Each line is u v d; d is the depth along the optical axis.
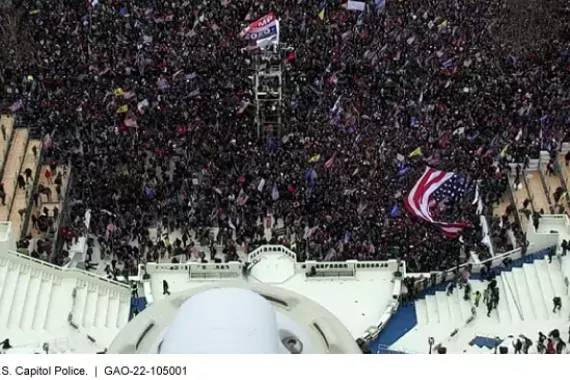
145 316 26.17
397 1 115.31
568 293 73.75
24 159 90.19
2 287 71.50
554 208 83.81
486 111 96.56
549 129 93.12
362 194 85.19
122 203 86.50
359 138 92.19
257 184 86.62
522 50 108.19
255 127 94.88
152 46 107.50
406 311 76.25
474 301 75.12
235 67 103.38
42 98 99.38
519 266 78.38
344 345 25.39
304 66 104.25
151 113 96.44
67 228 82.38
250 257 79.62
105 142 93.00
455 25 112.12
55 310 72.06
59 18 112.69
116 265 81.25
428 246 80.75
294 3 115.19
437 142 91.56
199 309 21.80
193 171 88.94
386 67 104.31
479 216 83.12
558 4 116.50
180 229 84.56
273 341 21.67
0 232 74.56
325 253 80.94
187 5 114.19
